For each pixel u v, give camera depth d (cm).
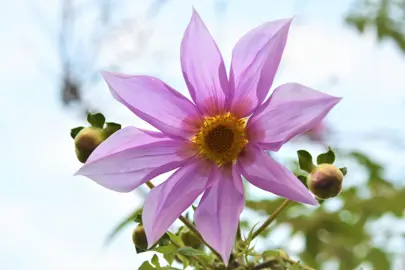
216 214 65
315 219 93
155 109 67
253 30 66
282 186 64
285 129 65
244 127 67
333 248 92
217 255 67
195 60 67
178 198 66
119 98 67
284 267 68
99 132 68
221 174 67
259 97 66
